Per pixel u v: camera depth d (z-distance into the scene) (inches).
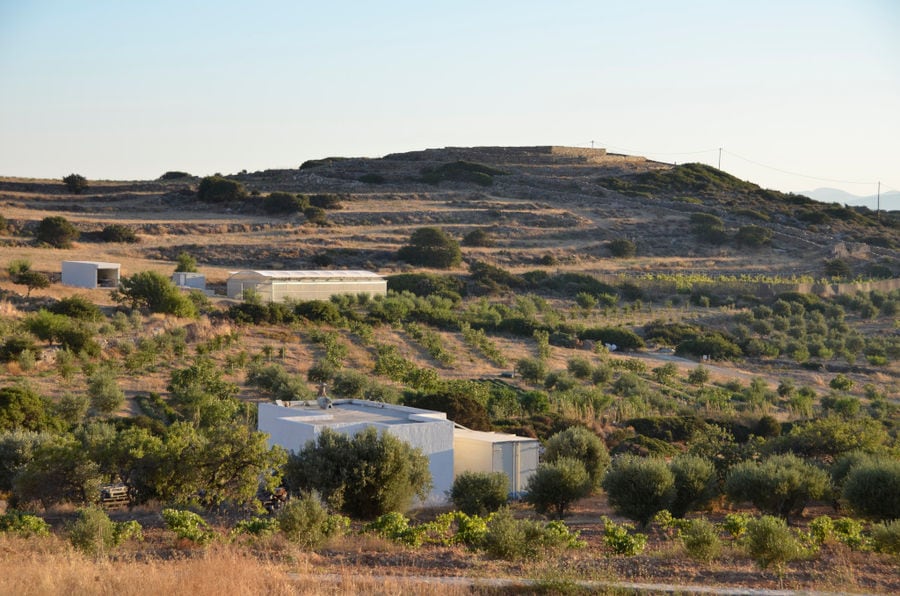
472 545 1076.5
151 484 1438.2
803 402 2940.5
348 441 1416.1
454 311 4734.3
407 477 1412.4
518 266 6343.5
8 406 1899.6
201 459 1423.5
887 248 7790.4
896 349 4291.3
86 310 3380.9
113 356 2945.4
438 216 7529.5
